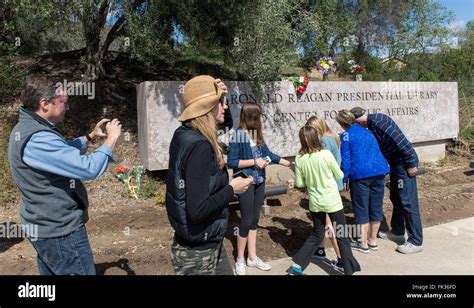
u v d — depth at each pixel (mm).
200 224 2256
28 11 5801
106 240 4645
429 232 5535
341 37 14570
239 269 4102
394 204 5152
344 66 15148
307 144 3955
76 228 2375
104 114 7715
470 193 7000
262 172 4180
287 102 7145
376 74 15500
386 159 4922
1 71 7031
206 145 2203
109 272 3930
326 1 11375
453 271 4285
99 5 7055
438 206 6371
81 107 7801
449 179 8055
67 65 9109
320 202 3902
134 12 6336
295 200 6293
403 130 8766
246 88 6730
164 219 5250
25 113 2303
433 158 9562
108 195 5867
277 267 4383
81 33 7953
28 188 2258
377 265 4445
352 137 4602
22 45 9156
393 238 5301
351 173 4656
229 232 5043
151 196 5949
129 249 4379
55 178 2283
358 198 4680
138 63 9586
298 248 4930
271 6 6863
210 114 2348
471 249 4906
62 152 2217
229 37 6719
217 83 2438
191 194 2137
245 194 4016
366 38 18141
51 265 2338
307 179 3984
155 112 5988
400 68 16906
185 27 6383
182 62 10047
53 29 7297
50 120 2383
